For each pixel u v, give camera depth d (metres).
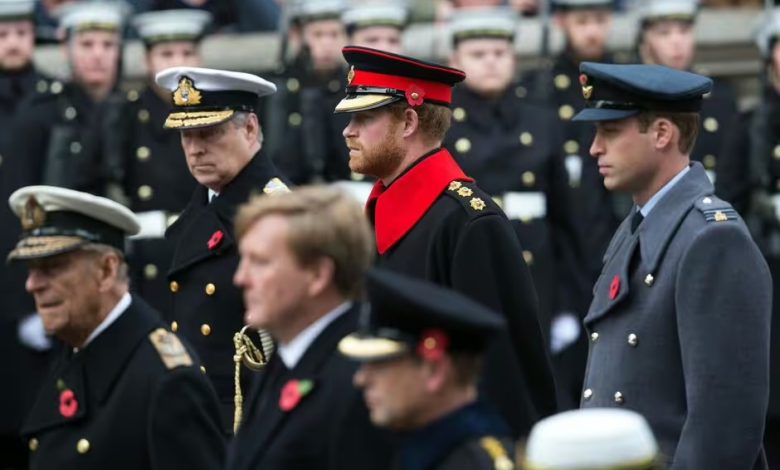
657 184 23.95
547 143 39.38
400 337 17.17
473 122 39.38
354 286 19.38
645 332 23.59
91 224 21.91
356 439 18.86
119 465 21.28
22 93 41.12
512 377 24.47
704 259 23.20
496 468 16.67
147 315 21.94
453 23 39.75
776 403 37.72
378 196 25.64
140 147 38.44
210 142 26.23
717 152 40.59
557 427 15.30
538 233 38.88
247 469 19.38
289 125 40.22
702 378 22.97
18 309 39.19
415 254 24.95
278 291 19.12
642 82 23.64
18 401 39.28
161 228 37.88
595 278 39.19
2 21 41.06
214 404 21.67
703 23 44.91
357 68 25.36
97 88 41.19
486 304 24.58
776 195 39.56
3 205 39.94
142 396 21.30
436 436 17.05
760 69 43.16
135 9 46.09
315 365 19.30
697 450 22.89
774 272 38.31
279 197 19.33
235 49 44.78
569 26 41.94
